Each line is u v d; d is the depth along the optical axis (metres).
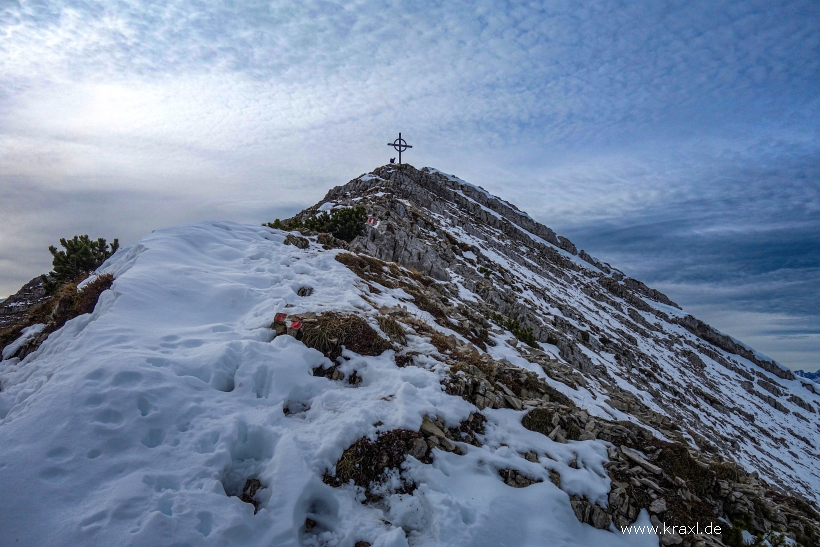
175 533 4.66
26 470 5.00
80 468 5.25
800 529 8.54
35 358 9.80
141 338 8.28
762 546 7.53
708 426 37.62
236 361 8.01
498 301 30.34
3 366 10.43
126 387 6.48
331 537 5.46
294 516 5.33
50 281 18.03
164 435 6.11
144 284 10.70
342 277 14.48
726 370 67.00
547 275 59.47
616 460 8.14
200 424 6.39
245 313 10.95
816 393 72.25
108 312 9.21
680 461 8.63
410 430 7.13
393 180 56.91
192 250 14.27
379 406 7.57
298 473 5.82
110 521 4.63
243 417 6.71
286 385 7.78
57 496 4.86
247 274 13.11
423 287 19.84
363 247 27.66
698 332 76.75
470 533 5.77
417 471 6.59
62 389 6.25
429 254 31.02
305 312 10.52
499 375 10.20
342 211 28.72
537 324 30.44
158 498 5.05
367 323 10.34
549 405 9.46
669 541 6.89
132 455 5.61
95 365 6.78
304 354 8.71
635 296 77.62
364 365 9.05
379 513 6.03
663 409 32.34
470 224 59.97
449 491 6.43
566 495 7.04
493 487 6.75
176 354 7.93
